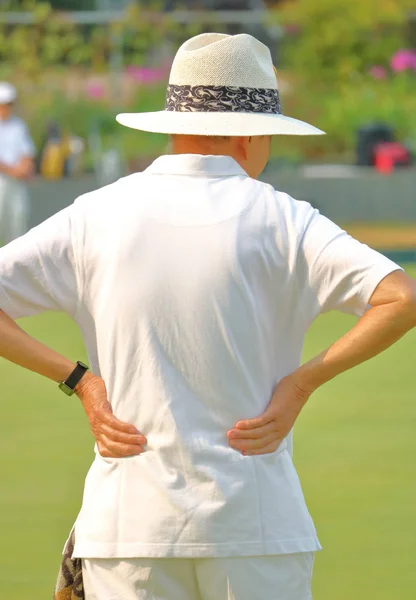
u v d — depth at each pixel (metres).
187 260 9.30
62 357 9.68
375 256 9.25
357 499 19.89
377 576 16.70
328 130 66.19
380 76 70.12
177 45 70.94
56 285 9.59
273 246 9.37
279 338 9.55
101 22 70.25
